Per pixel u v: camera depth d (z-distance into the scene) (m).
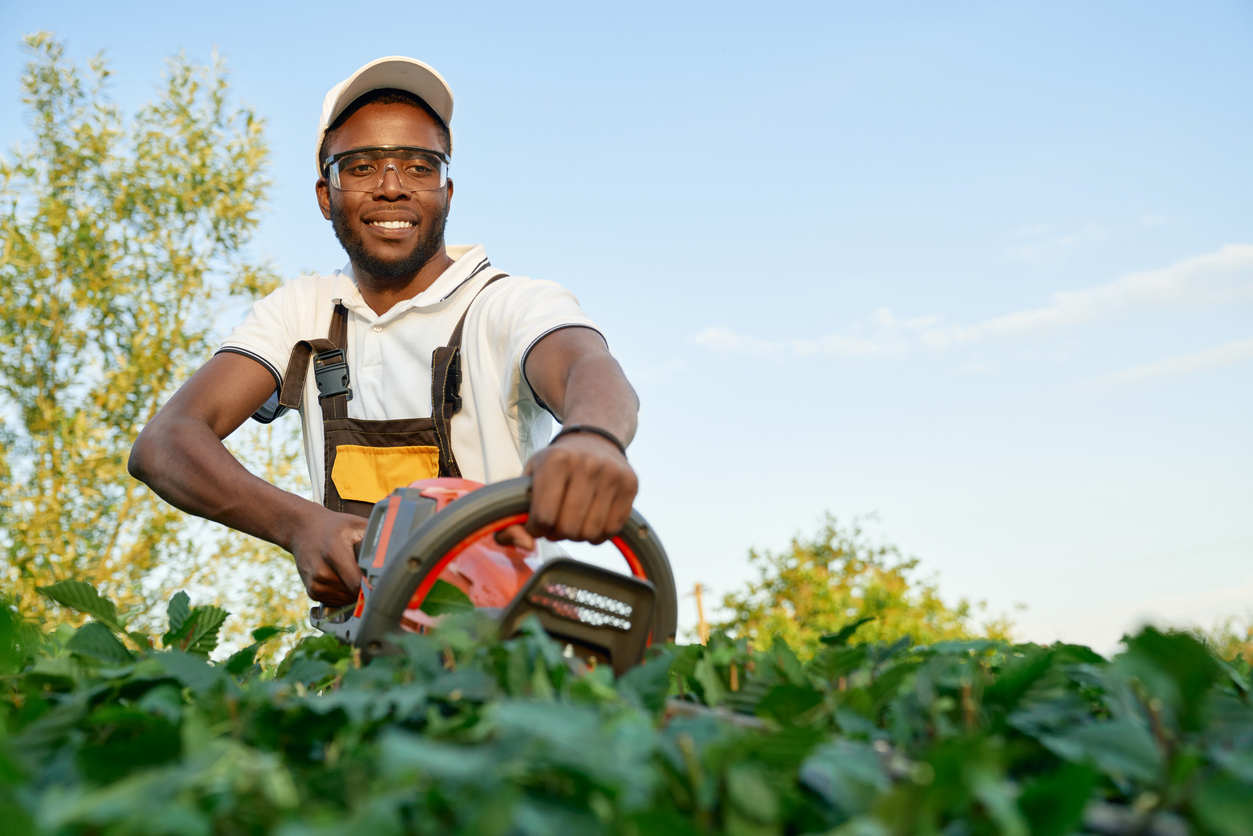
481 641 0.81
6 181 6.83
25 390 6.83
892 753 0.67
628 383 1.39
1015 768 0.70
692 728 0.62
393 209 2.12
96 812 0.44
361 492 1.97
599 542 1.01
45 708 0.74
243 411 1.96
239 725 0.65
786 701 0.74
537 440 2.07
